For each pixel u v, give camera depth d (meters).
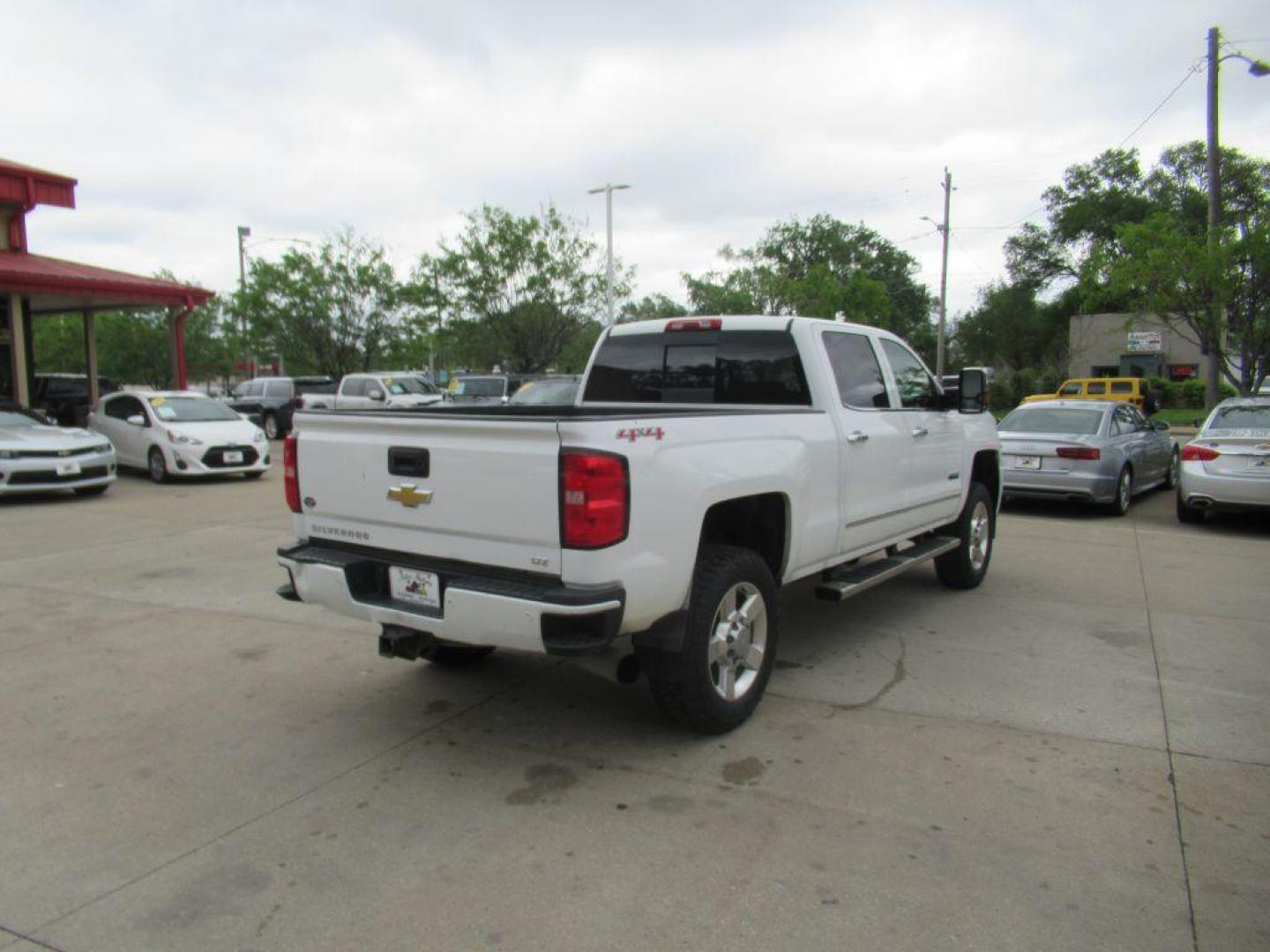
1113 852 3.12
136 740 4.16
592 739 4.16
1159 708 4.47
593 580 3.40
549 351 32.00
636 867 3.06
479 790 3.66
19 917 2.81
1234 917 2.76
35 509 11.56
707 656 3.99
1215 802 3.49
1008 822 3.33
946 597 6.76
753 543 4.59
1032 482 10.95
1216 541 9.25
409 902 2.88
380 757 3.98
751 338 5.23
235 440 14.53
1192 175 47.56
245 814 3.47
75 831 3.33
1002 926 2.71
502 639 3.54
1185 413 34.22
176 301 18.78
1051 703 4.54
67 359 37.34
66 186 18.78
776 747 4.04
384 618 3.92
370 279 29.00
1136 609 6.39
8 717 4.45
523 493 3.51
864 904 2.83
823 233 63.25
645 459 3.54
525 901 2.88
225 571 7.73
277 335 29.16
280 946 2.67
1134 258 17.81
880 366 5.65
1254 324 17.58
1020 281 53.16
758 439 4.24
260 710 4.55
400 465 3.89
